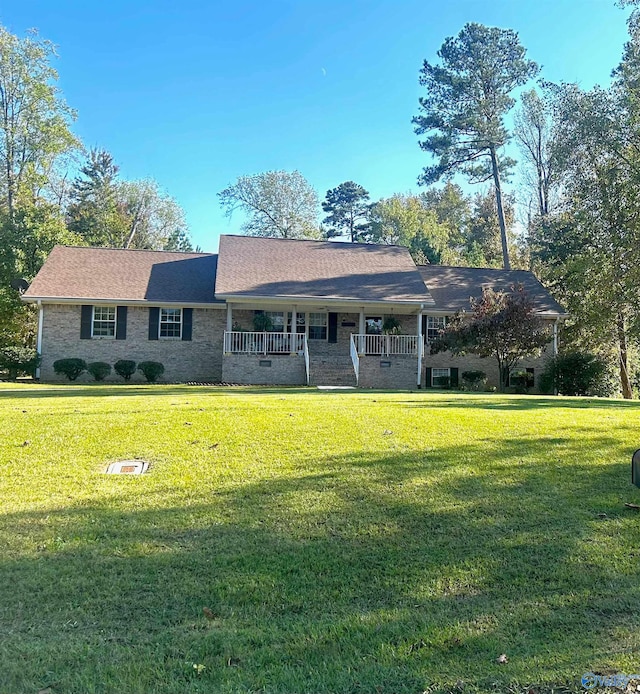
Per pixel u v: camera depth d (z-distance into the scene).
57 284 20.72
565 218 25.66
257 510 4.41
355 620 2.85
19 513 4.31
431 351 19.80
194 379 21.16
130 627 2.78
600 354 24.14
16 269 25.25
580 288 22.84
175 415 8.31
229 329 20.03
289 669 2.44
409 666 2.46
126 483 5.07
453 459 5.83
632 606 3.00
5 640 2.63
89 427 7.27
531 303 19.00
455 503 4.58
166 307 21.11
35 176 31.14
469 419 8.15
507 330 18.34
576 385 20.69
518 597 3.11
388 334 21.42
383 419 8.12
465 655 2.54
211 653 2.55
